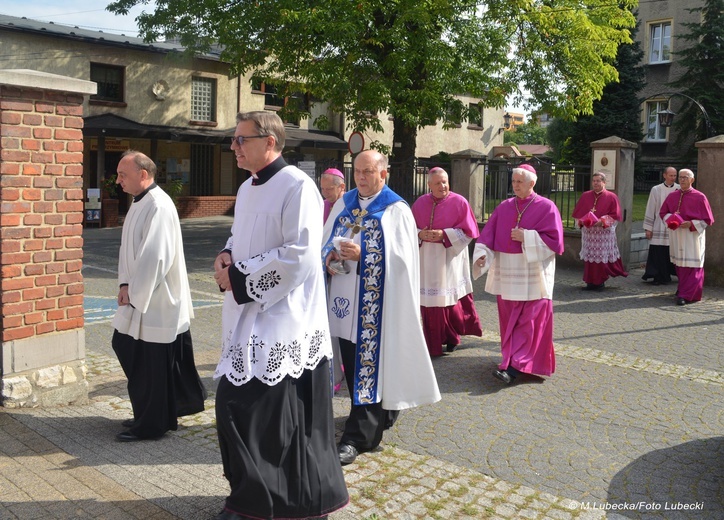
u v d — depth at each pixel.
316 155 28.58
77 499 3.77
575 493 4.09
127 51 22.98
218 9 16.48
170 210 4.66
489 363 6.96
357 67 15.87
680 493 4.11
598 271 11.23
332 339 4.90
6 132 4.89
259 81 17.56
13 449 4.43
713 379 6.46
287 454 3.34
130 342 4.64
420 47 15.64
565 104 17.59
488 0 16.61
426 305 7.07
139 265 4.50
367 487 4.07
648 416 5.45
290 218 3.32
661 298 10.66
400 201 4.74
